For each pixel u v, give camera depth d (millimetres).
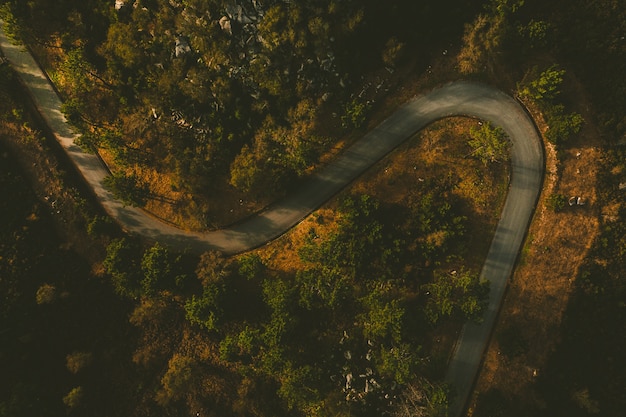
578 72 78312
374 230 76562
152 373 80250
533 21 74062
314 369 73500
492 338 77625
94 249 82750
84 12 80438
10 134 83438
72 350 79938
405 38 79250
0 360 77312
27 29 80250
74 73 79125
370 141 81312
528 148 79438
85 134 81125
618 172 77000
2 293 78250
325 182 81812
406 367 67938
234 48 74938
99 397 79250
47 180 83062
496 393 74250
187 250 81750
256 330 75000
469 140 79688
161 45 77250
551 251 77688
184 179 79812
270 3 72000
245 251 82625
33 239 80562
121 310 81375
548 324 76812
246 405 77625
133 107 82688
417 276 77062
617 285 75750
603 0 75875
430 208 77312
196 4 72312
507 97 80000
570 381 75250
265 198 82125
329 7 71250
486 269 78250
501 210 79000
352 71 79312
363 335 76438
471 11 77312
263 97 77625
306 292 74125
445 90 80688
